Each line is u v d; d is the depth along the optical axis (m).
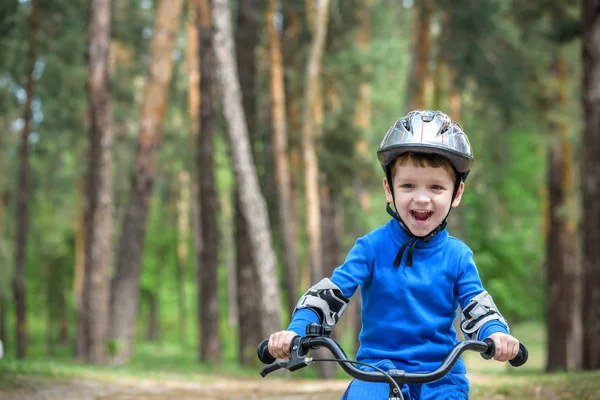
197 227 28.42
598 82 13.36
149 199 20.55
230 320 45.41
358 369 2.80
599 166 13.37
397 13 28.88
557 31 16.69
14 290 22.53
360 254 3.23
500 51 20.78
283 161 20.81
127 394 9.92
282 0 23.72
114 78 27.33
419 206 3.11
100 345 17.55
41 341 47.09
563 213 22.33
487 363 32.44
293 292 20.28
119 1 25.73
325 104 25.41
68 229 39.38
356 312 23.41
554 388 8.77
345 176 23.72
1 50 21.92
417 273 3.18
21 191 22.55
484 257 28.30
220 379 14.12
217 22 16.23
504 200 29.33
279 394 10.41
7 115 24.70
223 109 16.41
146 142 20.34
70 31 22.61
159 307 56.28
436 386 3.07
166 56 20.23
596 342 13.27
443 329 3.20
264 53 25.00
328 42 23.78
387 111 29.33
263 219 16.73
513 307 29.06
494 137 24.20
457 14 19.95
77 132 25.38
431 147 3.04
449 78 24.42
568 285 23.16
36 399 8.84
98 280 17.62
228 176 38.44
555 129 21.58
